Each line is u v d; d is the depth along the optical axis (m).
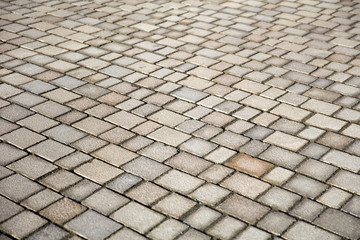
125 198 3.26
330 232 2.97
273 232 2.97
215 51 5.60
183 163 3.64
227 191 3.34
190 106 4.45
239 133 4.02
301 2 7.17
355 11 6.76
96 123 4.17
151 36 6.02
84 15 6.70
